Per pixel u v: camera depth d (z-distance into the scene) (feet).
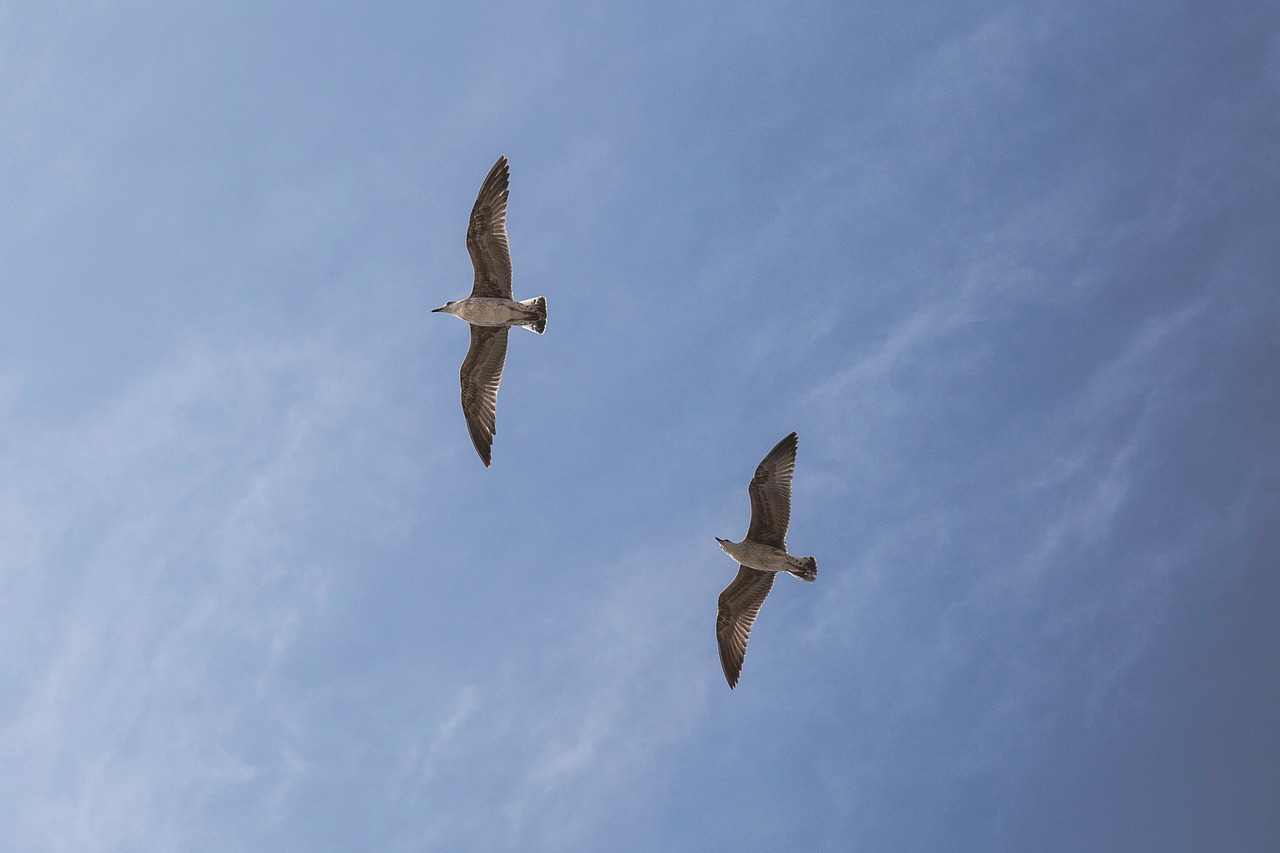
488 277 116.78
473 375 122.62
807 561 112.06
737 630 117.70
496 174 116.06
